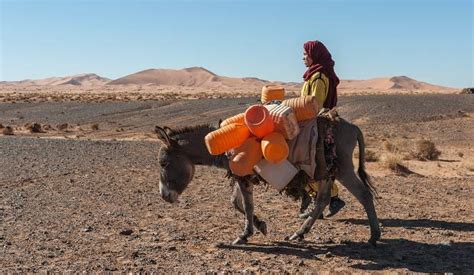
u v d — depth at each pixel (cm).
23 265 810
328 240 965
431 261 842
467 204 1317
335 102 1091
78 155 2264
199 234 1005
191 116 4825
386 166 2005
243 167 862
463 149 2812
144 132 3838
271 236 992
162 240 962
